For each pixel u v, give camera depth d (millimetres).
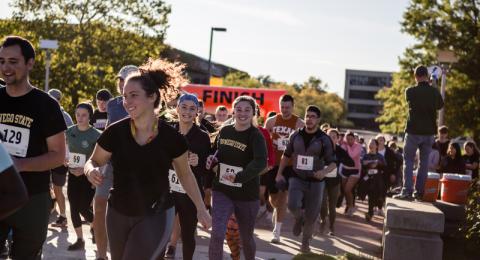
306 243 8961
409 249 8438
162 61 4680
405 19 38250
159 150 4348
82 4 33750
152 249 4316
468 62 36312
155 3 34781
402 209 8477
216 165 6746
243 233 6695
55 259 7547
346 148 14984
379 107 176875
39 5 33125
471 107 37000
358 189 14859
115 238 4426
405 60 38562
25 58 4379
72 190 8148
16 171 2914
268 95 20578
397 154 18828
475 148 15266
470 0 36938
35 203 4426
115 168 4387
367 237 11891
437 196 11250
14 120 4430
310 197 8828
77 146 8148
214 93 20875
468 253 10023
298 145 8836
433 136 9906
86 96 25859
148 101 4309
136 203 4340
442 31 37219
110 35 34250
